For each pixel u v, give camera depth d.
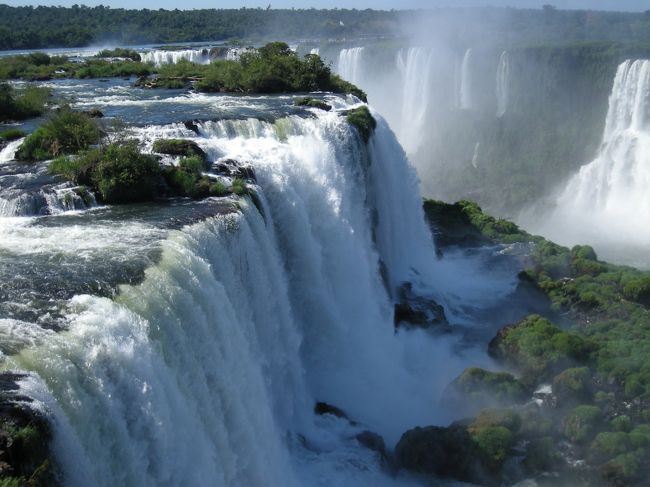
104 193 27.80
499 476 26.20
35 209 26.70
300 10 183.00
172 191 28.73
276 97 49.12
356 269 35.62
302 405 28.84
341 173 37.03
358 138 39.59
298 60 54.81
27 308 18.34
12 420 13.77
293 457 26.00
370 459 26.52
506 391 30.14
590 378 30.62
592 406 28.73
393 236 45.12
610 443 26.67
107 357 16.86
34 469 13.48
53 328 17.34
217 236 24.73
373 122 43.25
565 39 102.00
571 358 32.19
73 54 89.75
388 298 38.69
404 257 46.38
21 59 69.81
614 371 30.81
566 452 27.25
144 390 17.09
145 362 17.52
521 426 27.66
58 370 15.75
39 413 14.20
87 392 16.08
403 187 47.50
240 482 21.55
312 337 32.44
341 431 28.00
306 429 27.81
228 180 29.73
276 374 27.50
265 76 52.22
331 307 33.12
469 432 27.00
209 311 21.53
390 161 45.75
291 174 33.50
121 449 16.23
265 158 32.84
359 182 39.06
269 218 30.16
